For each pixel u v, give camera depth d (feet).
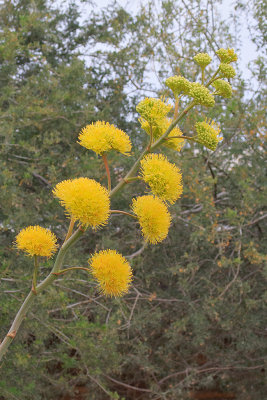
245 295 14.99
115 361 13.91
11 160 15.29
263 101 15.89
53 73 17.72
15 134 15.21
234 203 16.08
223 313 15.46
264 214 16.21
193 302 15.14
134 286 15.64
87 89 18.20
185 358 17.37
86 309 15.17
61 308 13.14
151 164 4.49
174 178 4.51
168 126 4.88
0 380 12.42
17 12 19.49
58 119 16.12
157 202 4.60
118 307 15.01
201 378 17.51
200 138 4.60
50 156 16.01
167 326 17.38
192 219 14.92
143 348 14.75
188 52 17.15
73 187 4.00
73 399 16.44
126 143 4.64
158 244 16.15
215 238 14.48
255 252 13.53
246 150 16.39
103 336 13.25
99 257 4.50
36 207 15.19
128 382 17.71
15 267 13.52
